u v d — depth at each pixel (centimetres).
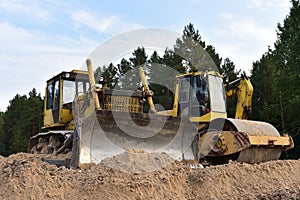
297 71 2330
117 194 542
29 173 557
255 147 953
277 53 2781
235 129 976
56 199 524
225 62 3100
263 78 2695
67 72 1073
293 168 757
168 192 577
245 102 1142
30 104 4384
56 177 566
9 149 4688
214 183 616
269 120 2408
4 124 5141
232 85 1184
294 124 2255
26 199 513
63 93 1071
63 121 1059
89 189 544
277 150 1020
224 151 970
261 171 701
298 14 2495
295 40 2336
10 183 540
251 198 588
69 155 816
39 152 1059
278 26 2805
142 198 546
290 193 586
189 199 581
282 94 2355
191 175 634
